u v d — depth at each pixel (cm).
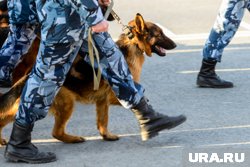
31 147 926
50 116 1152
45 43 867
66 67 898
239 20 1275
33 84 888
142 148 986
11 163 927
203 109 1180
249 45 1684
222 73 1427
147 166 912
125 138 1037
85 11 838
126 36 1056
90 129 1088
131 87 955
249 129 1056
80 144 1016
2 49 1100
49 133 1071
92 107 1209
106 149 988
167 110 1187
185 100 1243
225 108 1181
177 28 1944
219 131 1051
